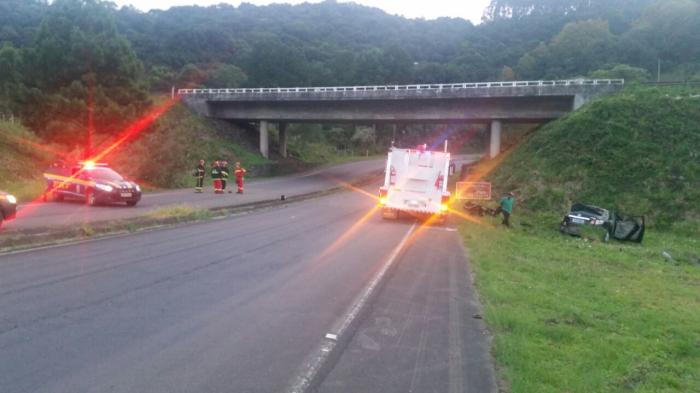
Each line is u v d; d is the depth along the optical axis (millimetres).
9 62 46125
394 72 110312
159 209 18203
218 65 105312
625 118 35219
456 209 27156
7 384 4531
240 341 5969
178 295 7809
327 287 8969
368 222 20297
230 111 58094
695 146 31641
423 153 21109
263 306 7496
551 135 36750
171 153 37469
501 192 33188
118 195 20312
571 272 12797
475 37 136125
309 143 84750
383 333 6641
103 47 44156
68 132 37625
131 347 5574
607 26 104375
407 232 17891
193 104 58031
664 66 90875
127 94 43656
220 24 137625
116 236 13406
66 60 41906
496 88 44719
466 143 113438
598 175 31391
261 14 161000
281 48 96000
